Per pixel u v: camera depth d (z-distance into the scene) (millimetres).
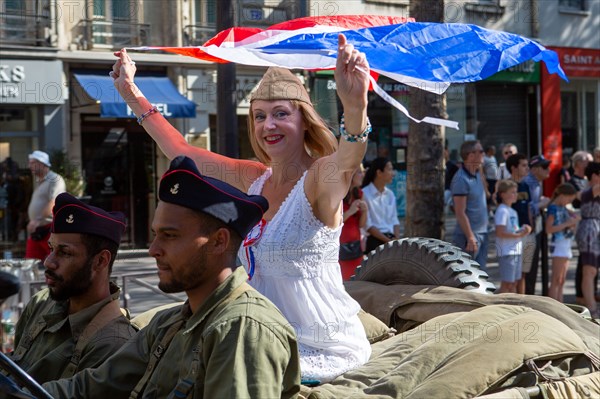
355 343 2930
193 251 2295
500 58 3145
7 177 12117
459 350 2740
